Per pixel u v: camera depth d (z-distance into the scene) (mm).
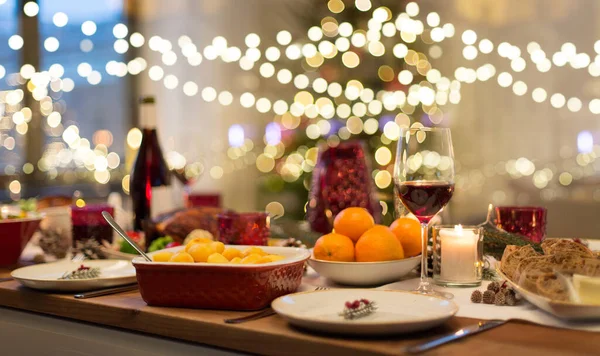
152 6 4762
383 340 739
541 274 845
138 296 1039
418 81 4242
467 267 1053
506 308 880
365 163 1509
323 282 1146
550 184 4473
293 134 4203
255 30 4961
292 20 4773
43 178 4160
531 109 4559
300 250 1063
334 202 1472
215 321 847
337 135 4043
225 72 4934
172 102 4793
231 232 1236
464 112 4730
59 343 1047
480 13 4641
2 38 4086
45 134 4184
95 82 4520
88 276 1118
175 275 928
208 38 4871
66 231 1534
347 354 718
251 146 4980
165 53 4590
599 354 666
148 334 927
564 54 4250
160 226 1474
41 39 4246
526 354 672
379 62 4086
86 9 4492
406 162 975
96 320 982
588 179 4344
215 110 4906
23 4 4168
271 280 923
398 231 1145
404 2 4078
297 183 4070
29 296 1079
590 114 4359
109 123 4602
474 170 4707
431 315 793
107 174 4426
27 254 1613
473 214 4672
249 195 4965
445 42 4691
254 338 794
